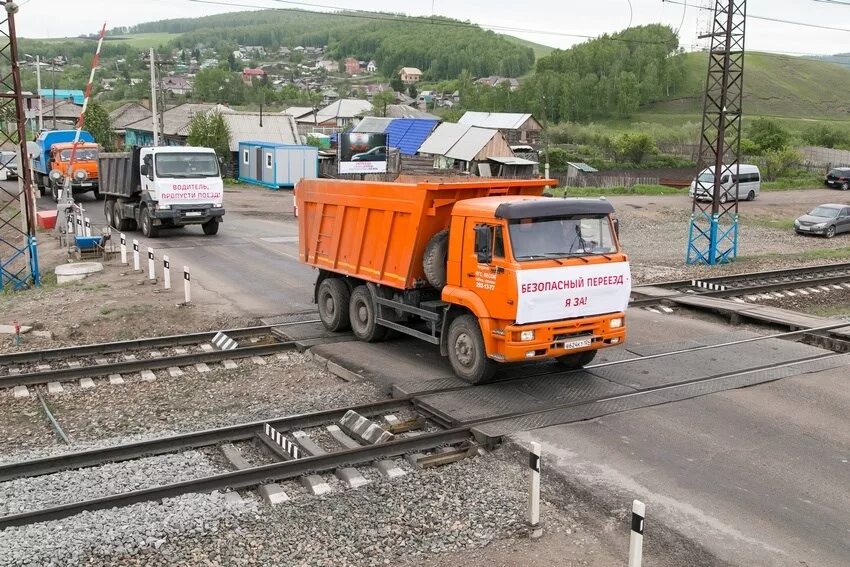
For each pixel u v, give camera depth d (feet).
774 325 53.06
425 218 38.99
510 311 34.37
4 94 64.13
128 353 46.42
